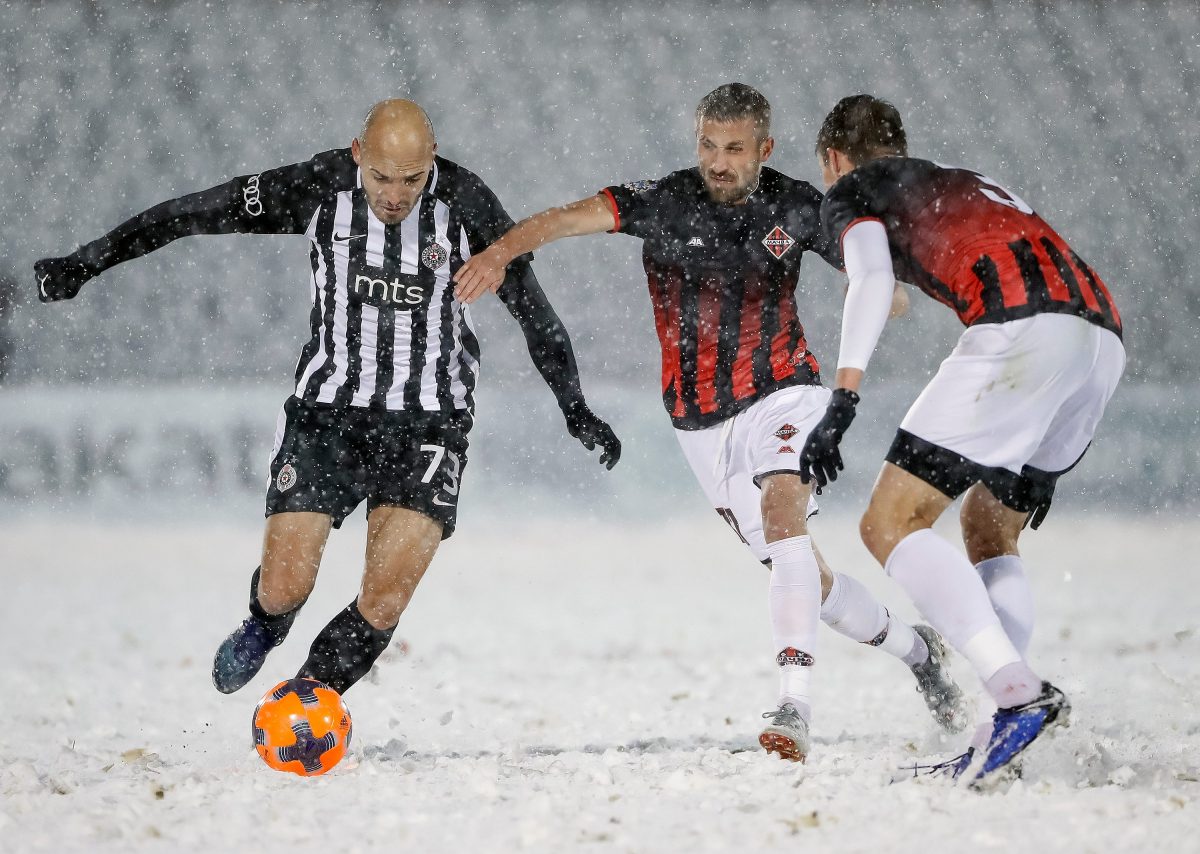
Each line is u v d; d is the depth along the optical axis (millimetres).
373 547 14039
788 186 15250
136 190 84312
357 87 88312
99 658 24875
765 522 14359
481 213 14578
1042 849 9242
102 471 57188
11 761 14031
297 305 76250
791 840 9719
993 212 11883
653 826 10250
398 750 14539
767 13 89125
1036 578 37500
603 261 75375
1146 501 57906
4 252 80188
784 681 13672
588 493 57469
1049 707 10859
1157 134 84938
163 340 75062
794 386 15211
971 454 11492
